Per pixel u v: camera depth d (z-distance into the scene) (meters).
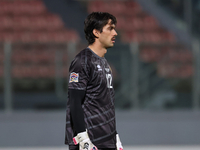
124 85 27.41
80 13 41.19
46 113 27.23
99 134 10.05
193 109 27.55
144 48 27.59
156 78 27.55
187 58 27.89
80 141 9.76
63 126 27.25
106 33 10.30
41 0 39.12
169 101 27.58
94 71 10.04
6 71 27.34
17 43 27.52
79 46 27.80
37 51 27.67
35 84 27.55
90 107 10.06
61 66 27.62
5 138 26.94
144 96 27.44
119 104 27.36
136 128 27.19
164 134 27.22
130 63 27.44
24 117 27.06
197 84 27.61
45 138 27.12
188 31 30.95
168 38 30.55
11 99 27.31
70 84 9.97
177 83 27.66
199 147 26.67
